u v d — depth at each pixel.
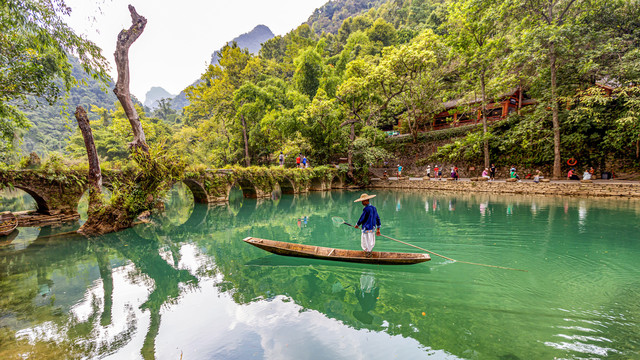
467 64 23.91
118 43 11.11
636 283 5.07
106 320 4.47
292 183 24.72
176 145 39.53
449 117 33.25
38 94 9.32
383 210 14.38
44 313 4.77
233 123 36.19
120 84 11.28
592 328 3.67
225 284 5.84
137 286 5.94
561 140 20.47
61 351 3.59
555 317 3.99
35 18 6.83
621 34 17.81
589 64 16.62
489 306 4.38
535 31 17.67
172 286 5.86
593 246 7.26
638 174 17.41
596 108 18.44
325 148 30.20
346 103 28.88
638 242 7.51
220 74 36.38
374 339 3.67
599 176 19.03
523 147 21.45
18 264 7.62
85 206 19.73
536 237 8.23
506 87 22.30
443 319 4.05
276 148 33.03
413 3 60.69
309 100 33.62
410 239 8.52
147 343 3.77
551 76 19.28
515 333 3.62
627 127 16.97
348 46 50.16
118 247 9.21
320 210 16.25
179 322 4.33
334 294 5.18
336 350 3.45
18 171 11.80
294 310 4.61
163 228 12.16
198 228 12.16
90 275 6.75
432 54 23.92
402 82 27.08
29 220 12.38
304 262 6.95
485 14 20.70
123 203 11.59
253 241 6.81
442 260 6.59
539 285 5.09
